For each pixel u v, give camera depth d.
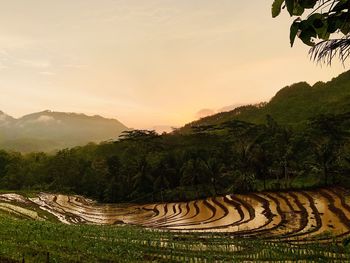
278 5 3.44
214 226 69.00
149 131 161.12
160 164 122.75
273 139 120.75
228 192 110.19
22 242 34.44
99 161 156.12
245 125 144.88
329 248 40.84
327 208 76.50
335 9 3.37
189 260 33.53
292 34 3.48
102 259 31.39
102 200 131.50
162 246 40.91
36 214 80.25
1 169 162.25
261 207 84.12
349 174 98.31
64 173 149.25
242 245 43.12
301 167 112.94
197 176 116.12
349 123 124.31
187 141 163.50
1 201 90.88
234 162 119.62
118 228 58.38
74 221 81.12
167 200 116.31
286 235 56.94
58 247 34.03
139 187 122.81
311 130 118.12
